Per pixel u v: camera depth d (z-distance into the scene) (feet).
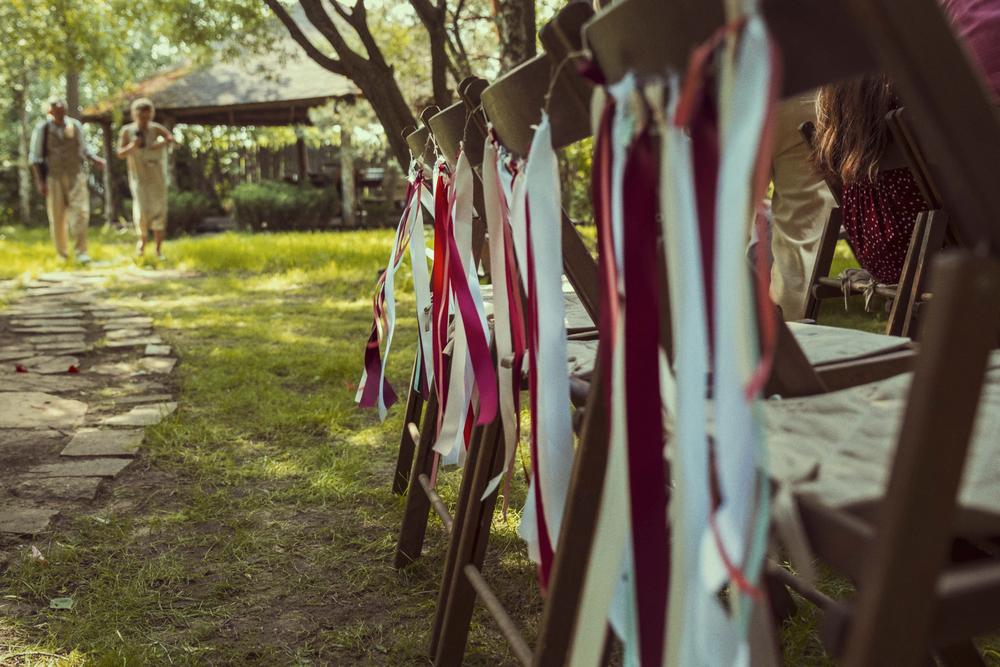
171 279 29.89
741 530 2.74
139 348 17.85
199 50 42.16
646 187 3.29
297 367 15.33
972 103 2.23
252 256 34.55
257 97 69.82
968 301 2.33
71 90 71.77
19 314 22.31
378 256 33.86
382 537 8.56
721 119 2.58
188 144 80.48
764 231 2.77
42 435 11.84
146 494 9.66
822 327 5.72
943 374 2.35
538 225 4.30
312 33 76.13
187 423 12.14
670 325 3.61
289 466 10.41
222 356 16.40
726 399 2.67
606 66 3.36
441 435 6.79
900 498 2.40
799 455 3.27
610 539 3.39
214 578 7.73
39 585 7.53
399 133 23.02
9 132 100.83
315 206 66.33
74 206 34.91
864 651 2.45
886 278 10.75
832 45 2.45
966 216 2.39
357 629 6.92
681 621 3.01
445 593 6.48
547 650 4.36
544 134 4.21
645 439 3.34
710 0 2.69
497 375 6.70
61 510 9.20
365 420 12.24
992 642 6.26
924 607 2.45
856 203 10.57
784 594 6.59
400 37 42.55
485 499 6.16
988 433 3.44
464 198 6.28
